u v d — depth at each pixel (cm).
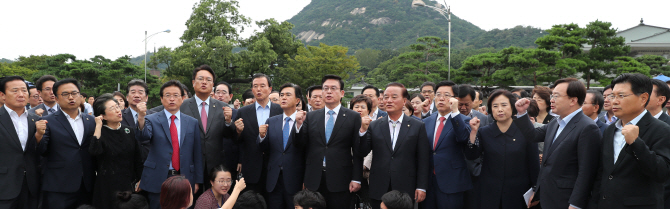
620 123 348
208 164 510
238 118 556
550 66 2719
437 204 463
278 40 3709
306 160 486
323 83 493
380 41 16738
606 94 520
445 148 464
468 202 465
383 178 457
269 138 512
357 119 488
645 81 322
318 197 430
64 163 453
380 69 5219
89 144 467
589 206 362
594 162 363
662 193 338
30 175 445
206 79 549
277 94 677
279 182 500
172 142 486
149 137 474
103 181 453
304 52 3634
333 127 482
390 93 466
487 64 2894
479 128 466
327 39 17375
